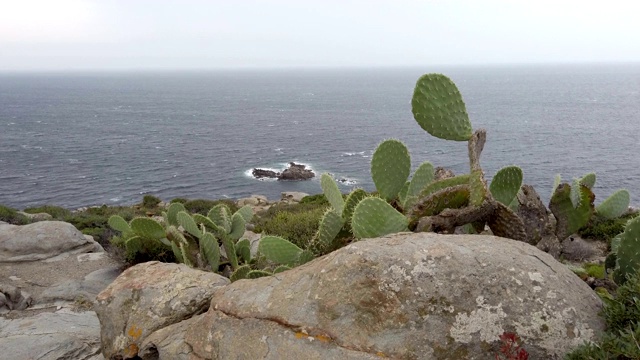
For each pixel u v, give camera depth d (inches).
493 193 187.2
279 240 190.1
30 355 194.7
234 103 6796.3
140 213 938.1
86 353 200.8
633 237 142.9
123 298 175.6
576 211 194.2
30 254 349.1
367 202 154.9
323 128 3878.0
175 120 4591.5
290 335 114.7
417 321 105.9
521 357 92.8
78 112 5433.1
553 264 120.7
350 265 114.8
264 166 2310.5
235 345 122.1
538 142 2876.5
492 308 106.7
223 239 287.4
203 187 1915.6
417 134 3425.2
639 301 100.8
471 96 7121.1
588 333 106.0
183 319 166.9
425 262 111.2
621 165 2128.4
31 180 2033.7
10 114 5157.5
